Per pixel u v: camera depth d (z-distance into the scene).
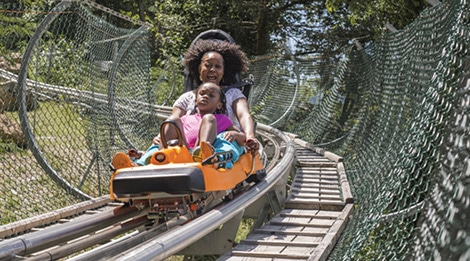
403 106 5.76
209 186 3.78
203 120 4.20
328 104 11.51
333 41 18.58
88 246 3.63
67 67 6.82
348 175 8.13
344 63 11.44
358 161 8.38
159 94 15.39
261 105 13.70
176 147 3.96
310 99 12.70
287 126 12.94
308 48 19.45
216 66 5.23
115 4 23.84
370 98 9.12
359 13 14.34
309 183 7.42
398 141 5.38
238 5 18.30
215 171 3.91
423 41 5.15
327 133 11.18
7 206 5.67
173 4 18.31
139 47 8.63
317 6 19.81
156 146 4.37
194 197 3.94
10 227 4.55
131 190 3.73
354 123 10.24
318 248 4.32
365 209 5.04
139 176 3.71
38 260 3.13
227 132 4.47
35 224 4.84
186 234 3.47
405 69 6.26
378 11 13.43
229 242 4.91
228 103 5.05
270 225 5.34
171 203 3.95
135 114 8.23
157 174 3.70
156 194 3.78
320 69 12.57
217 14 18.55
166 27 17.59
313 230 5.12
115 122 7.29
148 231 3.79
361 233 4.09
